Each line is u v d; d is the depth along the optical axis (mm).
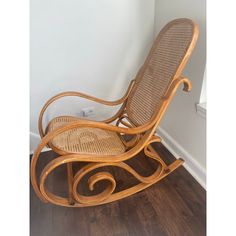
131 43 1965
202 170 1598
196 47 1512
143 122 1528
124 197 1511
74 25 1756
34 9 1632
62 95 1665
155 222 1349
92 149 1396
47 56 1780
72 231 1303
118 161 1334
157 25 1929
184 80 1312
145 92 1631
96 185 1625
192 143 1690
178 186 1607
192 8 1497
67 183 1650
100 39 1862
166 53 1523
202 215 1390
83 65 1897
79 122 1207
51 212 1418
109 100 2102
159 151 1998
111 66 1981
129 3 1836
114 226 1328
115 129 1271
